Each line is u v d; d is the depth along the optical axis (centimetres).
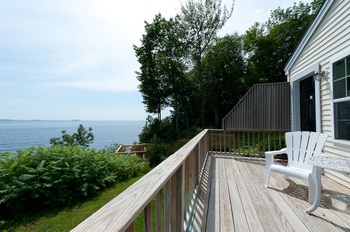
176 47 1716
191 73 1841
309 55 386
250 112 517
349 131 278
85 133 1073
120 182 543
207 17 1523
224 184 308
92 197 438
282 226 187
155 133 1716
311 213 212
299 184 302
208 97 1747
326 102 332
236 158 497
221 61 1691
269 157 292
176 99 1808
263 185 302
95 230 52
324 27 334
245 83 1766
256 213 214
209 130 564
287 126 477
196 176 277
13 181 371
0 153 432
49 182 403
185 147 202
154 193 81
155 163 866
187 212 196
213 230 182
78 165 463
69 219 344
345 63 284
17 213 359
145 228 80
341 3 289
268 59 1689
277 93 492
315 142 268
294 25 1627
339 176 299
